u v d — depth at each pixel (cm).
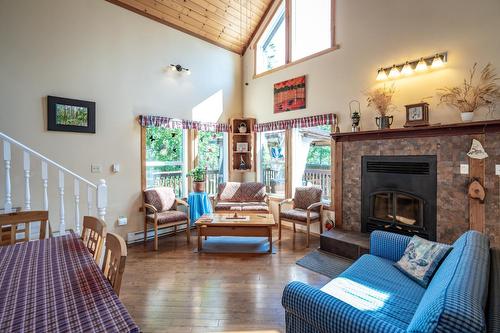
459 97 308
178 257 357
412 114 324
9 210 266
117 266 118
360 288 183
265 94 534
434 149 313
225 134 559
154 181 454
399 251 230
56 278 120
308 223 395
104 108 388
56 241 169
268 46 545
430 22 329
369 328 116
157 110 445
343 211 404
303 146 489
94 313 94
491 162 276
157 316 225
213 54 524
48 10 338
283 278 294
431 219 317
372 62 381
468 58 303
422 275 189
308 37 471
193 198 456
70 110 355
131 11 413
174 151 482
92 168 378
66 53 353
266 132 544
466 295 103
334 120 421
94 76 377
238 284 280
